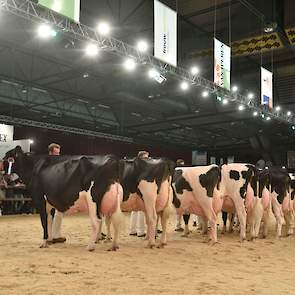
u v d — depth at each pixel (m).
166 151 27.94
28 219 12.12
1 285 4.30
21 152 7.08
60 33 10.05
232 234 9.27
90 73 16.39
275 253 6.93
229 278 4.90
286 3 16.88
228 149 30.75
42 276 4.71
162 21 9.58
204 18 17.41
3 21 11.55
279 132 27.47
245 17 17.48
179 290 4.24
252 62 21.95
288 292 4.32
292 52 20.36
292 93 23.14
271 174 9.21
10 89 17.27
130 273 4.98
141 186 7.11
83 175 6.43
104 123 22.02
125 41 15.97
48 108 19.12
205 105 20.95
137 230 8.49
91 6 13.69
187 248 7.08
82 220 12.05
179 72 13.73
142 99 19.36
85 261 5.60
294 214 10.49
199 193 7.91
